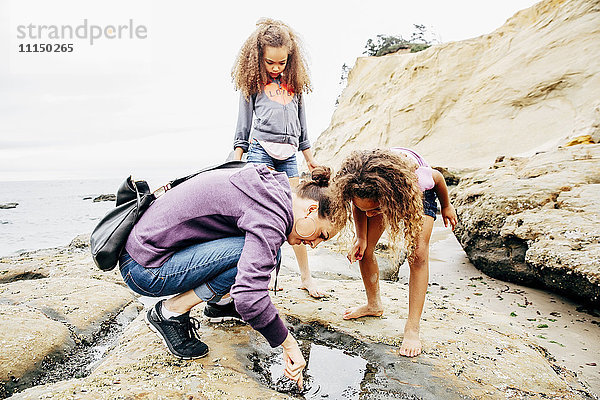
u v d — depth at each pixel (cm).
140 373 183
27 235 800
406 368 204
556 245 332
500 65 1627
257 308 165
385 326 249
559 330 285
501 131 1486
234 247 184
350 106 2498
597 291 294
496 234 415
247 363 204
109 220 196
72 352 236
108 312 282
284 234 179
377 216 240
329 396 186
